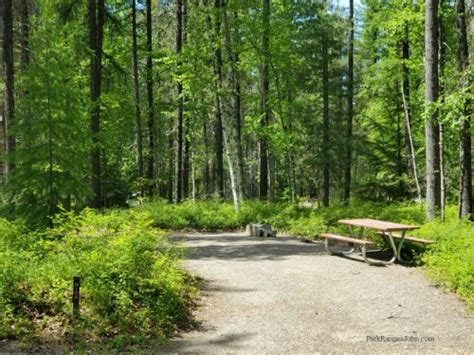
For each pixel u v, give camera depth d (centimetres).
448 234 1132
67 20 1861
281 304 828
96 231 873
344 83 2914
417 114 2505
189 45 2119
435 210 1473
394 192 2759
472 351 612
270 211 1959
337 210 1838
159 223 1884
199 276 1030
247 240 1583
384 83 2436
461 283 844
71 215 932
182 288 857
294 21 2272
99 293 714
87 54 1870
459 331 684
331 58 2886
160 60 2092
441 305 799
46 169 1148
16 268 738
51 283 741
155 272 804
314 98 2997
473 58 1772
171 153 3044
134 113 2505
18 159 1134
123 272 758
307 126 2930
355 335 677
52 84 1159
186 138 2797
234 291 915
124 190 2428
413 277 986
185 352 623
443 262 952
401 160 2808
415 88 2531
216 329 710
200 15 2102
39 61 1200
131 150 3042
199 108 2431
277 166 3728
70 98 1182
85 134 1295
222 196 2555
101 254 778
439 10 1709
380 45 2378
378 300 835
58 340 639
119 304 715
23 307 697
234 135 2248
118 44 2455
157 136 2912
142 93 3030
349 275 1023
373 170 3014
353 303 823
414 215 1659
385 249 1256
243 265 1149
